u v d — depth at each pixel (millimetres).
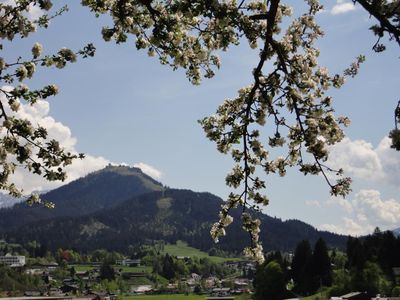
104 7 11312
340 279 140000
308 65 12508
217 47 11977
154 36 10562
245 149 12578
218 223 12773
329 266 151625
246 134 12547
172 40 11047
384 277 139500
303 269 153500
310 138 11656
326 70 12680
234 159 13047
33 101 10344
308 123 11852
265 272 146000
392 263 149625
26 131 9648
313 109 11883
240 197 12664
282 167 12711
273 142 12422
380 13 7992
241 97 13172
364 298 113812
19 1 10828
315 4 13031
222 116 13023
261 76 12180
